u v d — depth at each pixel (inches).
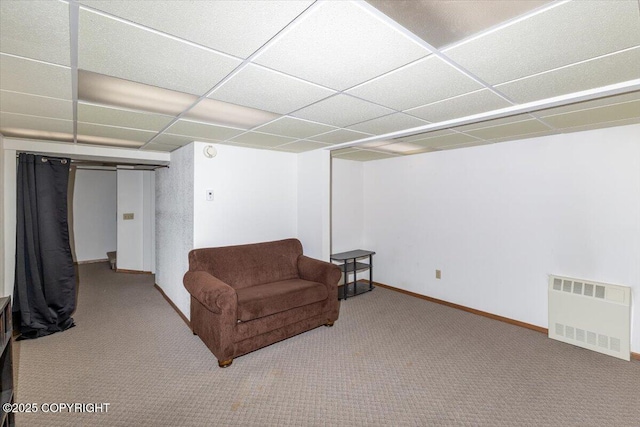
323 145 147.6
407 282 185.9
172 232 160.6
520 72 65.4
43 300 128.7
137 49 54.1
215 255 131.6
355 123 106.0
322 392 91.2
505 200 143.2
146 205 229.0
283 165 166.6
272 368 103.8
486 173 149.6
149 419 79.7
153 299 173.8
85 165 209.8
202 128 110.9
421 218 177.8
